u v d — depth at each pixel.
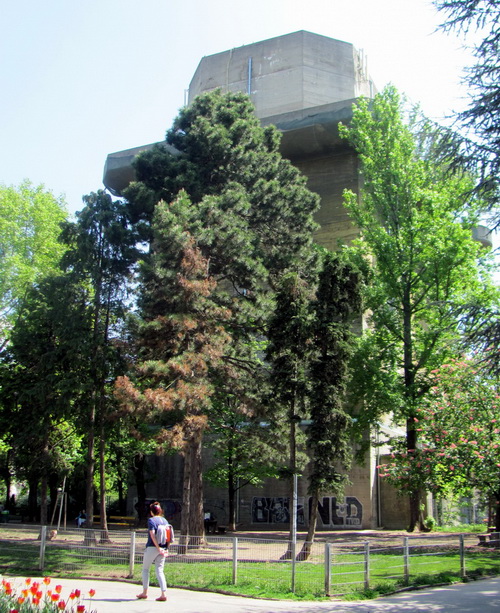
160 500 42.56
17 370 29.05
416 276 31.48
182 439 19.55
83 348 25.75
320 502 36.97
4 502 59.09
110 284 27.56
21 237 37.09
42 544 16.36
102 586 14.04
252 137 29.09
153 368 19.88
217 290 23.98
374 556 16.69
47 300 27.84
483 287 29.86
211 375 23.09
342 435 19.53
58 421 27.89
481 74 13.20
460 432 22.50
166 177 27.44
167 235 21.86
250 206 26.03
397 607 11.57
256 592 13.37
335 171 43.06
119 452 34.06
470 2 12.84
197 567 15.61
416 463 23.17
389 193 31.97
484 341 13.41
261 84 54.16
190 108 30.19
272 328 20.88
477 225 30.11
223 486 35.75
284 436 23.17
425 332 31.64
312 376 20.05
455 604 11.88
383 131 32.88
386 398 28.53
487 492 23.48
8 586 8.26
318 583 13.78
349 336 20.45
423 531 31.50
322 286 20.88
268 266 26.41
